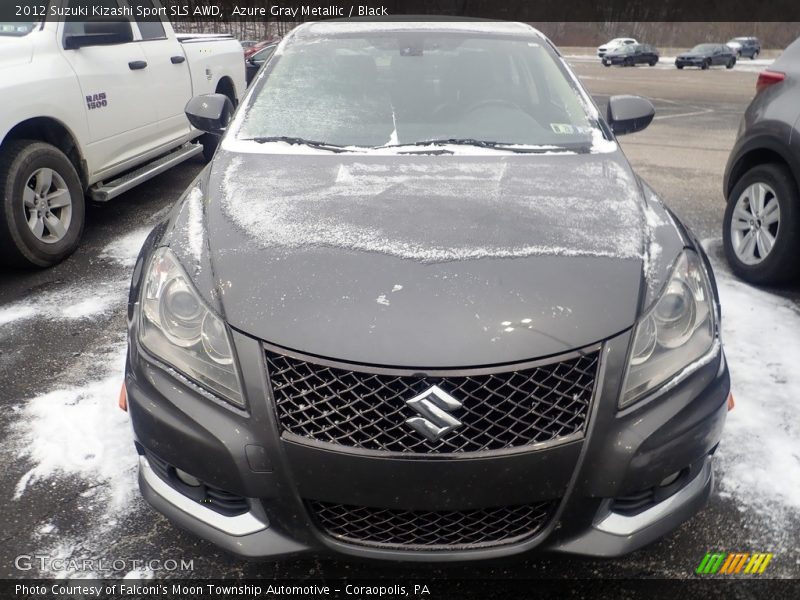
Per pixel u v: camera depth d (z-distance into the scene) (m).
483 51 3.08
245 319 1.68
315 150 2.54
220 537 1.74
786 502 2.22
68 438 2.49
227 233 1.95
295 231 1.94
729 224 4.14
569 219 2.04
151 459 1.86
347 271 1.76
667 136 9.41
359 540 1.68
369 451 1.58
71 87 4.08
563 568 1.99
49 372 2.93
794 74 3.73
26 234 3.83
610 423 1.63
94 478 2.30
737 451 2.45
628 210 2.12
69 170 4.09
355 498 1.61
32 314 3.47
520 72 2.98
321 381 1.61
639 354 1.68
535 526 1.68
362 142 2.60
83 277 3.94
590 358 1.64
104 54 4.43
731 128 10.36
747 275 3.97
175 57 5.34
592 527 1.69
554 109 2.81
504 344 1.60
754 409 2.71
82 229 4.29
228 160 2.48
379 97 2.83
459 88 2.88
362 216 2.02
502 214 2.04
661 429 1.66
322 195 2.16
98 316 3.46
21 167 3.75
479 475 1.58
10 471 2.32
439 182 2.27
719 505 2.21
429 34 3.19
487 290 1.70
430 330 1.61
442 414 1.55
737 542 2.07
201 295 1.77
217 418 1.66
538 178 2.32
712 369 1.79
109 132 4.48
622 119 2.95
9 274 3.98
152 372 1.76
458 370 1.57
